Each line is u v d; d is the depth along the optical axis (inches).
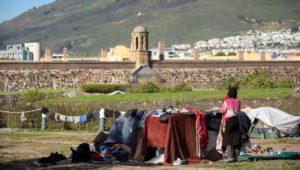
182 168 1355.8
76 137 2197.3
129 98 3267.7
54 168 1364.4
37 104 2869.1
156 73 4475.9
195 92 3531.0
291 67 4771.2
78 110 2701.8
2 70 4141.2
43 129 2576.3
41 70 4234.7
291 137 2265.0
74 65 4320.9
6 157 1606.8
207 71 4591.5
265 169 1315.2
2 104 3129.9
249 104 3179.1
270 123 2262.6
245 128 1503.4
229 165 1378.0
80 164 1433.3
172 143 1454.2
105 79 4394.7
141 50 4446.4
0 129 2596.0
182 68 4552.2
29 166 1441.9
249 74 4662.9
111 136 1633.9
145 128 1502.2
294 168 1328.7
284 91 3376.0
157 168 1359.5
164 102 3201.3
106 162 1477.6
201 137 1473.9
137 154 1510.8
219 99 3196.4
